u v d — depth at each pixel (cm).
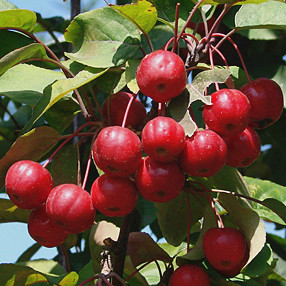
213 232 52
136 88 52
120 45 55
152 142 48
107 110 54
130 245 55
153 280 58
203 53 54
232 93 50
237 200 53
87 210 50
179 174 50
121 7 52
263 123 54
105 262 52
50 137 53
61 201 50
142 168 49
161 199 50
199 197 57
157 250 55
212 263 52
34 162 51
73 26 55
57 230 52
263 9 56
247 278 57
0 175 52
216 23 54
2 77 59
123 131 49
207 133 50
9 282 53
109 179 50
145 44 58
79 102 56
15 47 58
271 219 59
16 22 55
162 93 49
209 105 50
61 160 54
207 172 50
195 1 55
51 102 50
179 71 49
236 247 51
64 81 52
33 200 51
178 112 50
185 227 58
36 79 59
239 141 52
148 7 52
